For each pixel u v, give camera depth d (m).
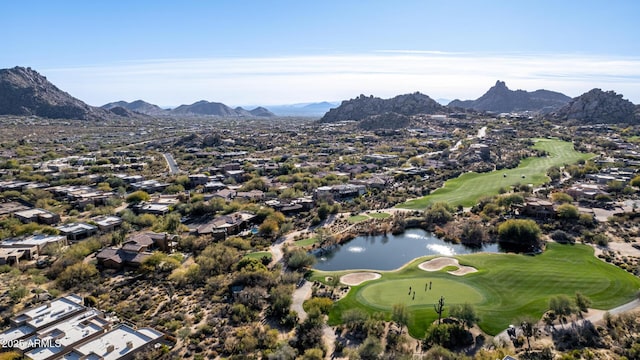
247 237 136.00
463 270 109.44
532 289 95.88
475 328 80.00
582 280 99.50
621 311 84.12
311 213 163.62
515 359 64.94
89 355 68.50
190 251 124.88
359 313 82.81
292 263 111.38
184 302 93.12
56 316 79.88
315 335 77.12
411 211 166.12
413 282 102.00
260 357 72.94
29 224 136.38
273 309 87.56
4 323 80.00
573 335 75.94
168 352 72.50
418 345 76.00
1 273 103.00
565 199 163.62
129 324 82.31
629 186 178.88
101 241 125.94
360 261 120.88
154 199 181.38
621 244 123.81
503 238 132.62
